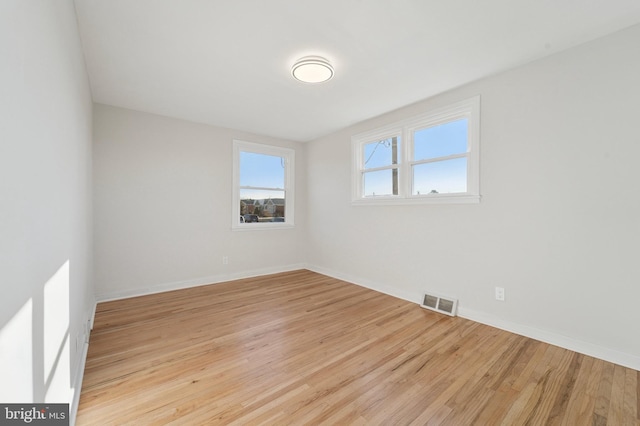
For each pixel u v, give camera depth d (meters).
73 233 1.65
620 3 1.74
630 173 1.96
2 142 0.66
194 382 1.77
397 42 2.14
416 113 3.33
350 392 1.68
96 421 1.43
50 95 1.09
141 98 3.17
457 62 2.43
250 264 4.58
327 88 2.92
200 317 2.85
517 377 1.83
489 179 2.69
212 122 4.05
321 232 4.86
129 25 1.92
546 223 2.34
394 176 3.72
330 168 4.66
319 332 2.51
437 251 3.14
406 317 2.87
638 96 1.93
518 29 1.99
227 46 2.18
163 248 3.75
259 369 1.92
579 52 2.17
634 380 1.79
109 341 2.32
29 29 0.84
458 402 1.60
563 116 2.25
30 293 0.86
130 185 3.50
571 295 2.21
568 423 1.44
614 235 2.02
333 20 1.90
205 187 4.11
